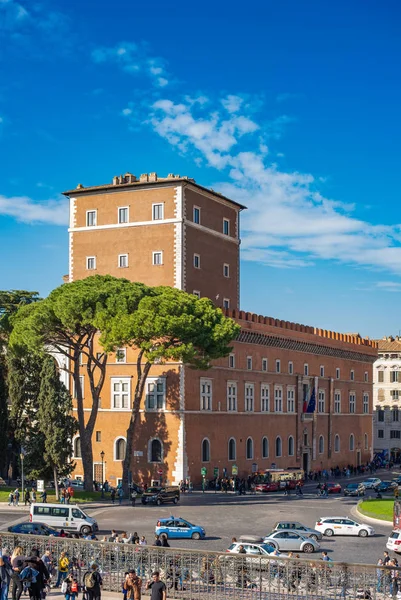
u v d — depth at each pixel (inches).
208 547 2388.0
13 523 2743.6
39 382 3897.6
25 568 1512.1
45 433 3572.8
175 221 4271.7
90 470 3634.4
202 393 4205.2
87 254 4493.1
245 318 4603.8
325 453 5615.2
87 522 2588.6
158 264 4301.2
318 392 5526.6
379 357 7062.0
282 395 5034.5
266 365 4864.7
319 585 1520.7
